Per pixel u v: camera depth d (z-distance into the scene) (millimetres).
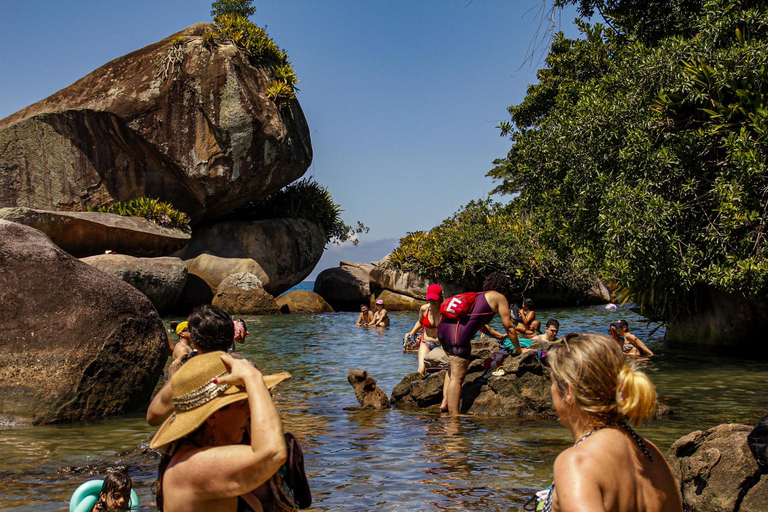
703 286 14445
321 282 34438
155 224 27703
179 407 2510
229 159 29453
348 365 12453
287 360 13156
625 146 13047
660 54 13102
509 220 32906
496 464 5586
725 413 7551
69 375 7867
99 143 30203
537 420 7668
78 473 5570
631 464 2211
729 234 11711
